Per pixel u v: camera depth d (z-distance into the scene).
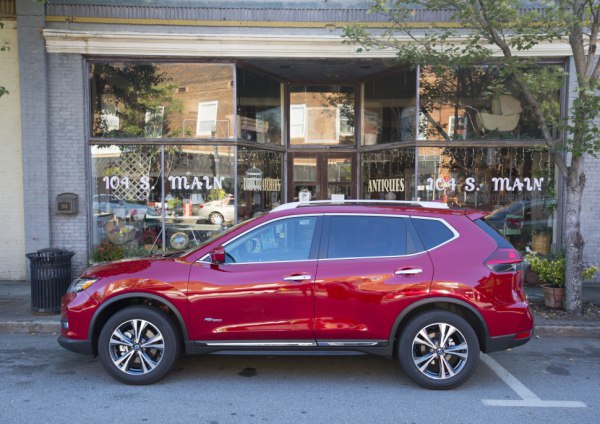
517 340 4.85
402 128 10.23
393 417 4.31
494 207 9.88
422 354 4.90
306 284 4.84
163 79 9.88
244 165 10.20
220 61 9.81
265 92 10.79
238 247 5.05
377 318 4.81
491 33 7.27
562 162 7.66
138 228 9.97
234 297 4.86
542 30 7.49
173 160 9.95
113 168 9.91
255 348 4.93
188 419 4.25
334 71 10.57
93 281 5.05
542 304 8.01
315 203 5.36
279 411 4.43
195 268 4.97
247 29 9.67
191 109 9.92
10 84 9.67
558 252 9.46
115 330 4.94
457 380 4.82
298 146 11.43
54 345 6.43
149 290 4.89
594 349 6.35
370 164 11.09
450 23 9.52
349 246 5.00
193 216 9.98
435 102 9.84
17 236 9.83
